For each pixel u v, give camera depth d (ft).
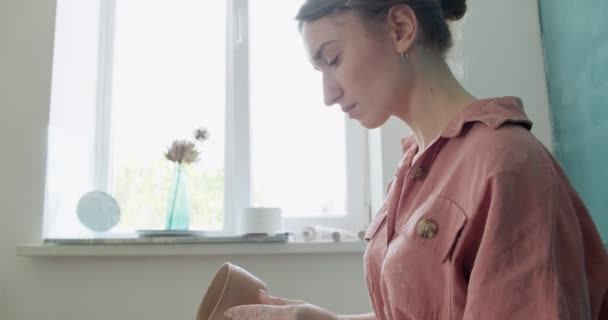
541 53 4.13
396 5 1.89
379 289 2.15
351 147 5.06
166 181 5.26
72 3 4.90
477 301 1.41
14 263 4.32
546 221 1.43
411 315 1.68
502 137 1.62
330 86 2.04
